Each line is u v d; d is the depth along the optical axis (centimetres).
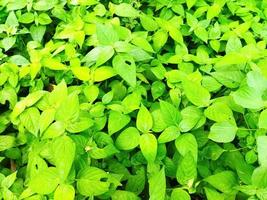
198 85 46
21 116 48
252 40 60
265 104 40
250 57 50
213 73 51
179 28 64
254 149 44
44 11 65
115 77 56
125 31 56
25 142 51
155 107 52
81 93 52
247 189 38
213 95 54
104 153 43
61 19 64
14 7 63
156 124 45
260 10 69
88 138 44
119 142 45
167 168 45
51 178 38
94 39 59
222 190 41
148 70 56
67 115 43
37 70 54
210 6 68
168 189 44
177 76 53
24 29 62
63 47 57
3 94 54
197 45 66
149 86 56
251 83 41
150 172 45
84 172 40
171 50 63
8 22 61
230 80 50
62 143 39
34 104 49
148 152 43
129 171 49
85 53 61
